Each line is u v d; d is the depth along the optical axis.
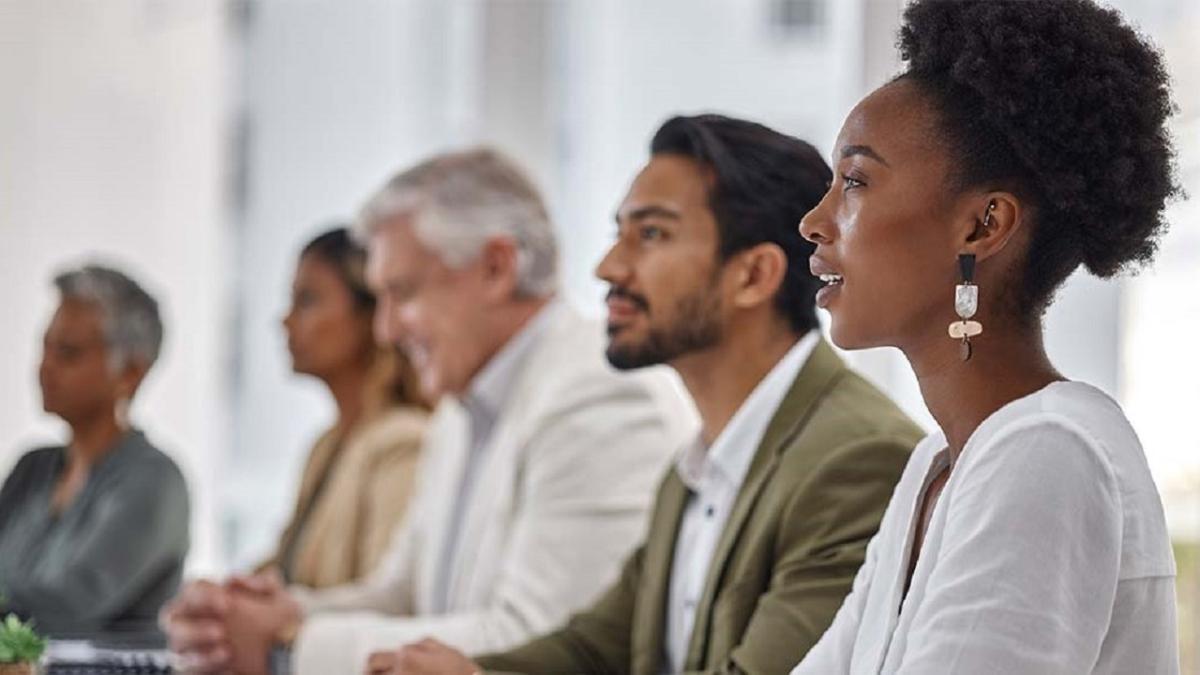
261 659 3.16
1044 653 1.49
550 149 5.12
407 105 5.46
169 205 5.79
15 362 5.64
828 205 1.73
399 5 5.47
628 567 2.74
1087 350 3.84
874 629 1.76
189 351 5.75
